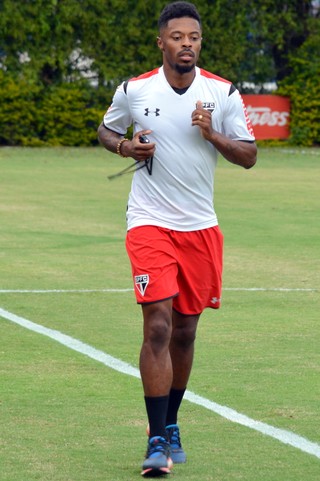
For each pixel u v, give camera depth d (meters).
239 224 38.28
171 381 12.77
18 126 80.56
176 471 12.66
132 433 14.22
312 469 12.75
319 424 14.68
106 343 19.80
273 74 86.69
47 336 20.30
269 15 84.69
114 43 81.31
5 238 34.16
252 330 21.11
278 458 13.17
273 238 34.81
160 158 13.24
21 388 16.50
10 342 19.77
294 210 42.75
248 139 13.57
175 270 13.17
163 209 13.28
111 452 13.38
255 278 27.34
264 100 84.81
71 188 50.59
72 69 81.75
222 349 19.41
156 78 13.37
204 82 13.42
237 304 23.84
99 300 24.12
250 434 14.19
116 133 14.02
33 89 79.94
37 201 45.09
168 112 13.23
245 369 17.88
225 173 60.22
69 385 16.73
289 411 15.33
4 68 81.38
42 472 12.52
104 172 59.59
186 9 13.16
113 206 43.50
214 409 15.38
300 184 54.09
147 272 12.95
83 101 81.81
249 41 86.06
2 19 78.75
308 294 25.23
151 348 12.77
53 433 14.16
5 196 46.88
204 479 12.34
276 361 18.50
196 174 13.30
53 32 80.31
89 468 12.71
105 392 16.34
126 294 24.92
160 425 12.64
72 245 32.78
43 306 23.33
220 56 83.81
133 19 81.19
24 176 56.44
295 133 85.12
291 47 86.69
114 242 33.50
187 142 13.22
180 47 13.08
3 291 25.03
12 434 14.09
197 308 13.55
